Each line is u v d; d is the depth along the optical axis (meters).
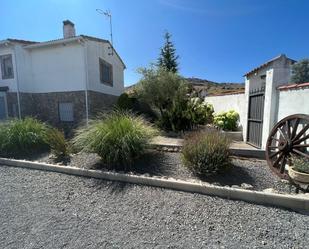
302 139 3.73
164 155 5.21
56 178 4.20
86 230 2.49
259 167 4.38
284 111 5.04
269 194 2.93
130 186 3.70
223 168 4.00
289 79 5.37
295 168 3.40
